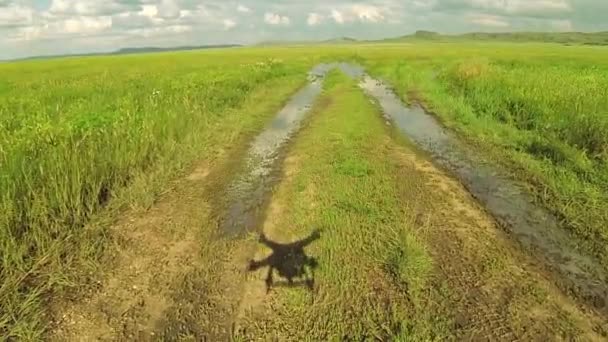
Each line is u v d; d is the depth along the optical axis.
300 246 7.03
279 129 15.47
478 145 13.08
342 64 47.66
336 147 12.42
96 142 9.77
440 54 58.16
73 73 34.44
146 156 10.71
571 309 5.56
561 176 9.84
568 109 13.34
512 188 9.61
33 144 8.78
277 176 10.53
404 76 29.31
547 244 7.13
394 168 10.78
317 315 5.43
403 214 8.05
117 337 5.26
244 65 36.81
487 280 6.11
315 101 21.27
